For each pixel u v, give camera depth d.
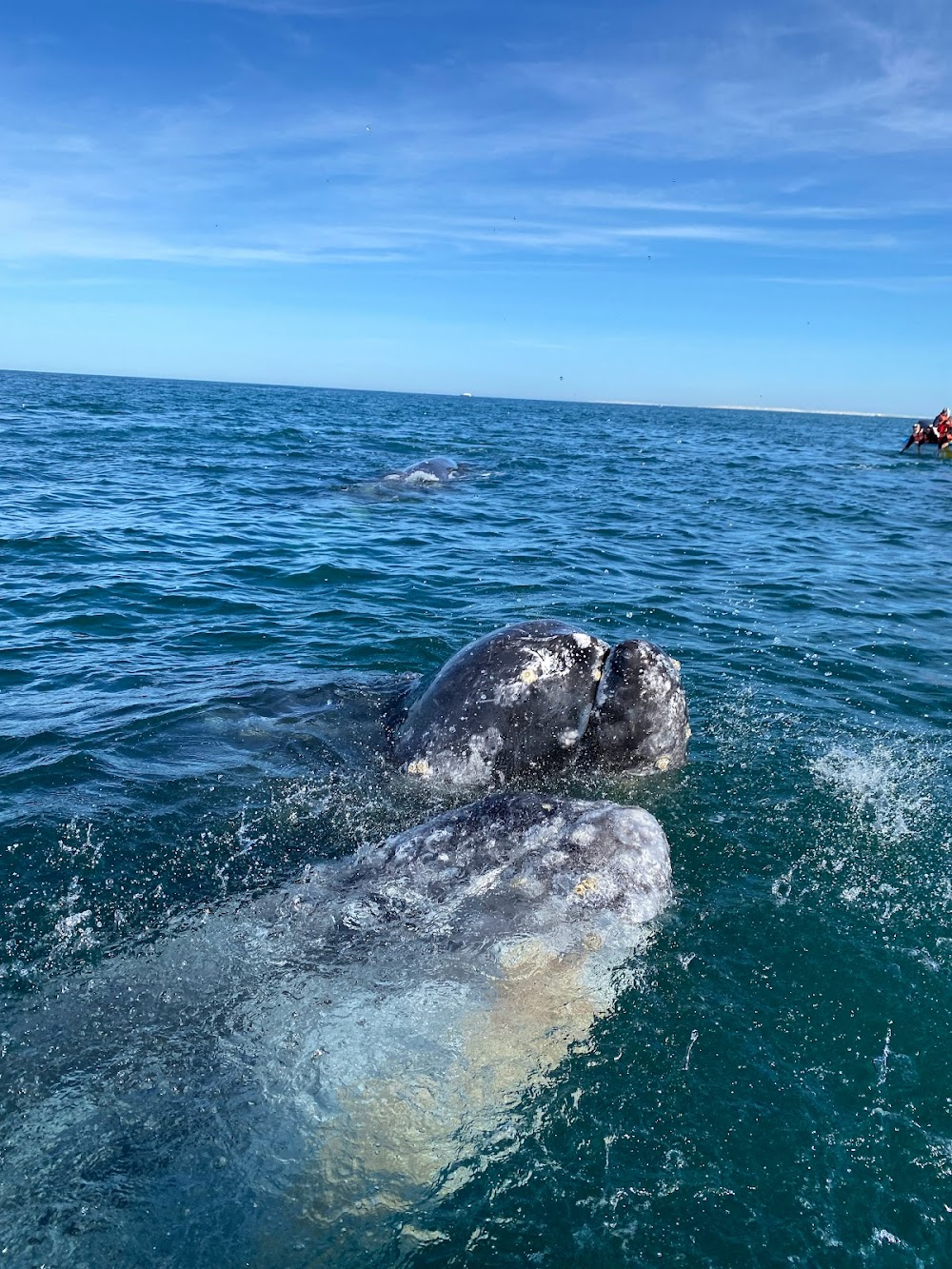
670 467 33.31
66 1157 3.51
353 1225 3.43
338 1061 4.00
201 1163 3.54
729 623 11.33
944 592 13.60
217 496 19.83
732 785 6.79
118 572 12.70
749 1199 3.54
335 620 10.84
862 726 8.11
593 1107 3.92
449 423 58.88
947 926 5.25
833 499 25.22
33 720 7.31
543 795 5.70
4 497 17.92
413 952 4.62
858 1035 4.38
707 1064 4.16
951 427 44.94
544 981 4.55
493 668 6.59
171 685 8.25
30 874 5.15
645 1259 3.32
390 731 7.06
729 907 5.32
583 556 15.20
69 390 73.62
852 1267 3.29
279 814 5.95
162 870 5.27
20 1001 4.23
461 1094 3.94
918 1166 3.68
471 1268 3.29
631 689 6.49
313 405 80.06
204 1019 4.18
